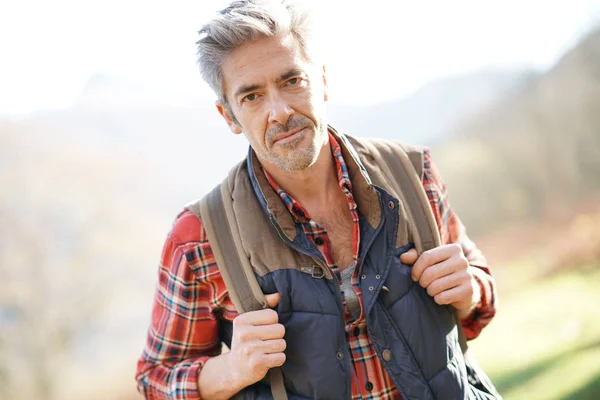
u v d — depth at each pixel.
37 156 17.69
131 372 16.66
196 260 1.51
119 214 18.09
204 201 1.55
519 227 18.55
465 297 1.40
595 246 11.41
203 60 1.43
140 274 17.73
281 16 1.36
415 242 1.46
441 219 1.59
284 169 1.38
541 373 4.81
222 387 1.44
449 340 1.42
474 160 20.88
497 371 5.60
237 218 1.47
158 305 1.60
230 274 1.45
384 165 1.54
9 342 15.21
